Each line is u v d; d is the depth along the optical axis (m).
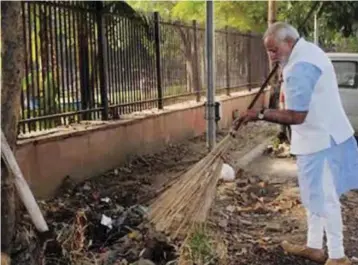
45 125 6.84
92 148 7.39
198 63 11.95
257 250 4.87
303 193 4.43
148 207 4.95
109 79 8.30
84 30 7.58
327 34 17.16
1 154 3.14
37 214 3.35
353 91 9.15
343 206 6.29
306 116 4.20
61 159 6.69
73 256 3.87
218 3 16.00
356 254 4.86
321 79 4.18
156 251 4.40
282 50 4.25
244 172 8.04
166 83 10.48
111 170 7.87
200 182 4.23
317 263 4.68
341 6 12.77
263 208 6.13
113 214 5.25
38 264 3.51
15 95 3.51
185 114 10.85
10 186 3.35
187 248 4.23
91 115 7.89
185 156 9.31
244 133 11.72
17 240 3.54
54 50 6.95
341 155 4.30
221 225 5.32
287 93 4.24
